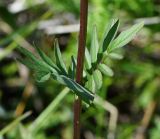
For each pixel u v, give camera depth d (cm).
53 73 29
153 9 71
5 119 67
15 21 78
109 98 74
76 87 28
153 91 69
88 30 62
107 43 29
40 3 74
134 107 73
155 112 69
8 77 76
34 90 72
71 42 67
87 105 29
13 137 59
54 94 71
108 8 65
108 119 67
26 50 28
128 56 70
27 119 71
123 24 68
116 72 67
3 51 68
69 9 71
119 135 64
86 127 68
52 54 68
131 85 73
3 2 79
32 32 74
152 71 69
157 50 73
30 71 74
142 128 67
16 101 74
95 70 30
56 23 73
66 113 66
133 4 69
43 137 64
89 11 65
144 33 71
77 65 29
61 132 66
